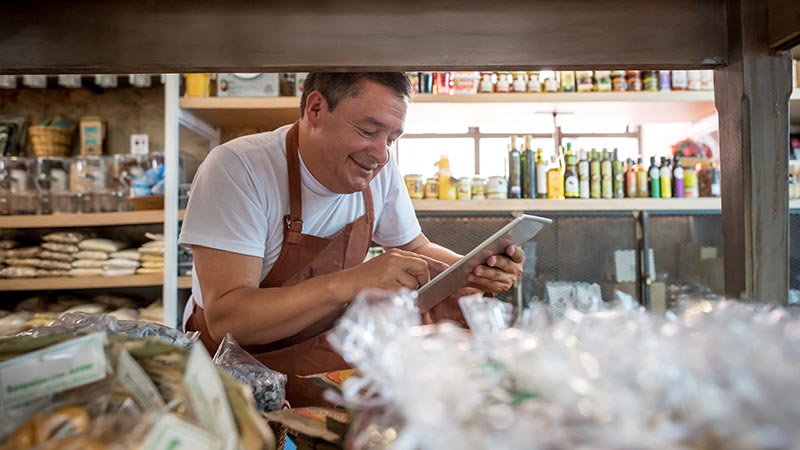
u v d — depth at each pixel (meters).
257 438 0.43
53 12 0.88
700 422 0.29
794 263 2.68
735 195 0.87
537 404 0.34
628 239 2.71
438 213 2.73
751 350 0.33
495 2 0.89
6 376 0.50
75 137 3.05
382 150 1.33
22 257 2.78
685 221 2.71
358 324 0.43
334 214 1.53
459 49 0.89
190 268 2.70
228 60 0.88
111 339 0.53
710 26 0.89
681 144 2.99
